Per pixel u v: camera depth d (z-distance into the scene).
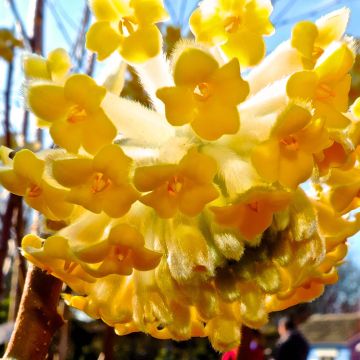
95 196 0.05
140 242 0.05
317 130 0.05
